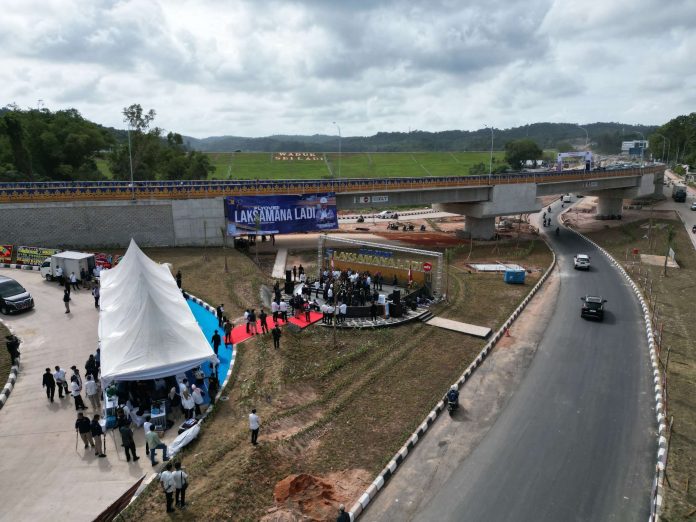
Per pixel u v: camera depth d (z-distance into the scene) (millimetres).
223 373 27172
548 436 22156
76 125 90312
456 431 22531
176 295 31234
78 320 33688
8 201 48719
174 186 54531
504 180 71750
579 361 30281
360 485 18641
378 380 27250
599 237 76250
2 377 25812
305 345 31109
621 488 18703
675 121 185375
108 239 52812
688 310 40031
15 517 16328
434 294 42969
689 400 25000
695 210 98812
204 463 18922
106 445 20594
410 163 195625
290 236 71000
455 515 17266
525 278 50594
